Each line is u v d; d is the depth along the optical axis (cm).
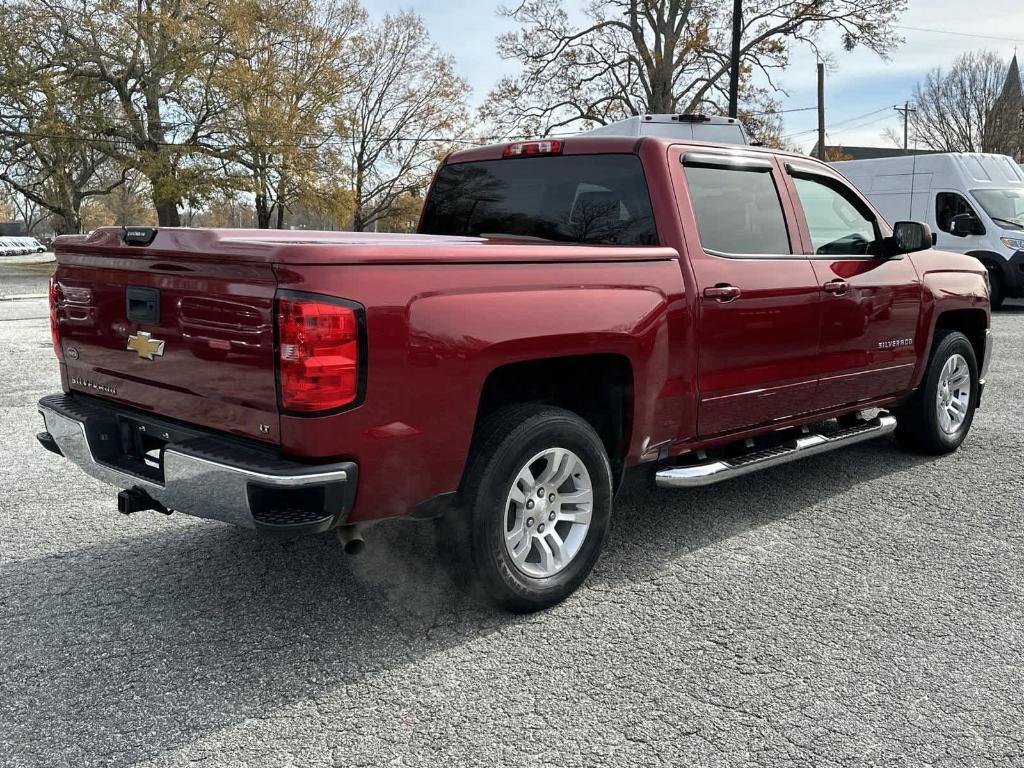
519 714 281
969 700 290
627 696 292
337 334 276
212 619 347
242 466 281
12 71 3494
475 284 311
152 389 332
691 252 396
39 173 3944
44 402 378
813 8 3192
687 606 362
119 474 337
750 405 432
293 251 272
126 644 326
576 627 343
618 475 390
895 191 1686
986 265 1544
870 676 306
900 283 520
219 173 3725
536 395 387
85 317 360
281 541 433
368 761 256
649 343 372
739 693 295
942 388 585
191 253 296
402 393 293
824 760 258
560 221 441
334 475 281
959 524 464
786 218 455
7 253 7638
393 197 4791
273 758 257
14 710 281
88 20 3575
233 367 294
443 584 383
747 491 522
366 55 4444
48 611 353
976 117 5675
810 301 453
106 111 3778
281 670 309
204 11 3634
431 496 312
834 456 600
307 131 3766
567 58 3450
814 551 425
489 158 475
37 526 452
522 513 346
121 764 254
